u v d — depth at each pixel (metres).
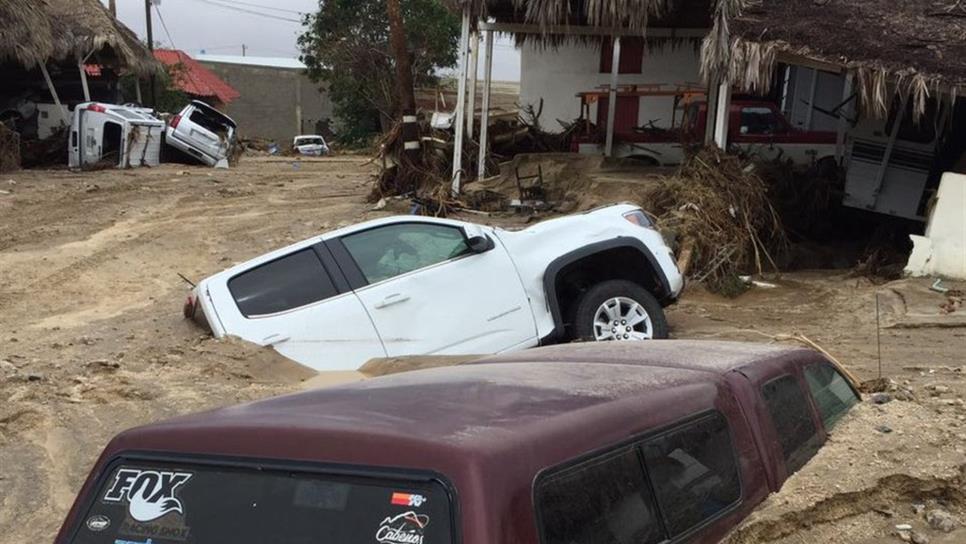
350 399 2.58
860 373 7.07
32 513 4.76
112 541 2.27
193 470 2.30
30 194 18.92
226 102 56.47
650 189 13.09
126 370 6.95
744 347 3.98
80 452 5.47
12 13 25.17
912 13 13.20
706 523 2.73
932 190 13.22
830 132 16.80
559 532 2.14
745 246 12.11
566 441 2.29
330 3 44.81
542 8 14.66
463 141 17.83
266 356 6.77
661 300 8.21
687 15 17.92
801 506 3.32
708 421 2.95
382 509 2.03
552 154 17.05
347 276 7.09
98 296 10.63
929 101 13.70
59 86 34.16
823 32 12.31
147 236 14.37
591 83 23.14
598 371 3.09
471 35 17.64
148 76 37.25
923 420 4.79
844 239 15.27
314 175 26.77
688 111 17.70
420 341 7.04
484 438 2.13
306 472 2.16
